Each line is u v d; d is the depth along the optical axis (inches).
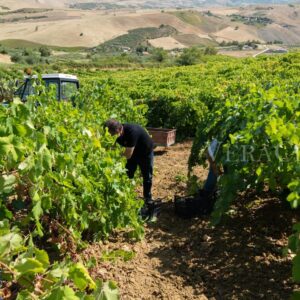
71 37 7047.2
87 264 164.1
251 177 209.0
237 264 194.5
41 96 227.0
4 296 106.0
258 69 973.8
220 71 1066.7
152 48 6515.8
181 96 536.1
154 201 257.8
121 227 219.5
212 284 180.1
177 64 2987.2
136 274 185.3
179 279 182.9
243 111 241.3
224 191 203.6
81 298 89.7
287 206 249.6
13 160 121.5
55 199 168.9
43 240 193.5
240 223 235.5
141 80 938.1
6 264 96.5
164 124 539.5
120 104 390.9
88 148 208.8
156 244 215.6
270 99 234.5
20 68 2150.6
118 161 232.7
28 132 129.3
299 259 123.8
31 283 95.7
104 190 207.0
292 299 124.9
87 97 374.0
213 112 302.8
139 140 249.9
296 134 179.6
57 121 211.2
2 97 502.9
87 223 193.3
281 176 210.8
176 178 323.6
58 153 165.3
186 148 451.2
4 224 113.0
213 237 221.3
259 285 178.4
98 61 3174.2
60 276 95.4
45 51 4306.1
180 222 242.1
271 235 221.3
